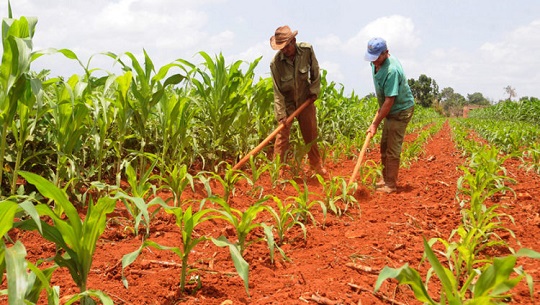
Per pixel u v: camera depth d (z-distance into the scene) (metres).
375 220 4.60
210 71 6.53
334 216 4.74
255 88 7.61
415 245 3.87
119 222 4.18
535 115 27.03
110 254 3.45
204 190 5.62
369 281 3.08
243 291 2.90
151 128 6.20
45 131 4.68
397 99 5.86
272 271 3.24
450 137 18.78
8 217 1.93
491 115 37.66
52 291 1.95
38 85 3.37
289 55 6.25
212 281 3.00
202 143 6.70
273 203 5.23
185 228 2.74
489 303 1.81
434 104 94.25
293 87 6.33
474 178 4.42
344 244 3.82
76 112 4.30
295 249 3.73
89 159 5.55
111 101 4.95
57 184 4.34
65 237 2.21
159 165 5.24
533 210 4.83
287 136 6.58
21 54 3.17
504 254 3.62
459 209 5.00
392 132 5.98
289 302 2.70
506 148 11.35
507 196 5.54
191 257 3.48
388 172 6.09
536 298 2.78
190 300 2.73
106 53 4.70
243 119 7.05
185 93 7.24
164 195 5.18
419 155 10.77
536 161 7.77
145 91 5.18
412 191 6.11
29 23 3.50
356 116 11.51
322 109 9.11
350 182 5.37
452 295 1.79
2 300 2.58
